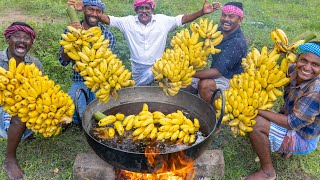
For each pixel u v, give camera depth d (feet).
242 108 5.77
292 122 5.66
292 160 6.89
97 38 5.92
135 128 5.86
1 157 6.68
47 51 10.23
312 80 5.58
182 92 6.41
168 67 6.02
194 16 8.06
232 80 6.07
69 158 6.79
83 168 6.15
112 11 13.33
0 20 12.53
